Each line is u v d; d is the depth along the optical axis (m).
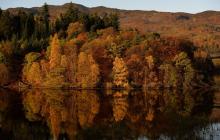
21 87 156.12
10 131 58.91
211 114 72.38
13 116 74.81
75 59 152.00
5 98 110.88
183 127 56.88
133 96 117.75
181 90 142.50
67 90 143.38
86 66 149.25
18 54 169.50
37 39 189.50
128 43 163.50
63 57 151.50
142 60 152.38
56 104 95.44
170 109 82.12
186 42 173.50
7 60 163.75
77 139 51.94
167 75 151.25
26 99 108.25
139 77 150.88
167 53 158.50
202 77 155.38
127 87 147.38
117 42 164.62
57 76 151.12
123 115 74.44
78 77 150.25
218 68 187.88
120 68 147.50
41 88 152.75
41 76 154.12
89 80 148.75
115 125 62.44
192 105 89.88
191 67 151.62
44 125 64.38
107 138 51.56
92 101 102.31
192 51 173.12
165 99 107.38
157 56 156.75
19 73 162.38
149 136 51.06
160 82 151.38
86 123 65.50
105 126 61.78
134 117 71.25
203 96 115.94
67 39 183.62
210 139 46.31
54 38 154.75
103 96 117.94
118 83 147.88
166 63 153.12
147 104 93.81
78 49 163.38
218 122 61.56
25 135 55.44
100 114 76.69
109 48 158.12
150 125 60.94
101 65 153.75
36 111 81.94
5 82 158.12
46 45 178.88
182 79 151.38
